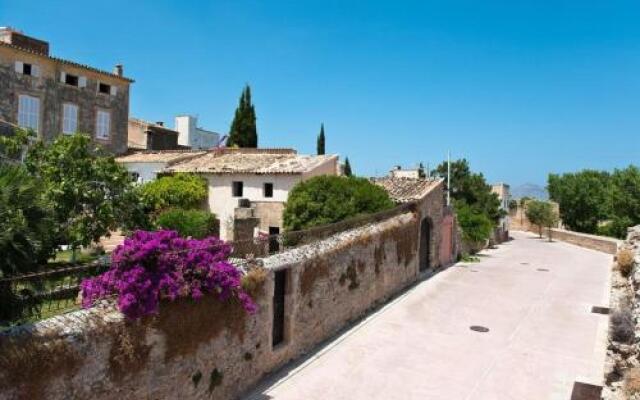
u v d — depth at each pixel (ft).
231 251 41.11
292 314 48.73
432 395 42.83
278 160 104.73
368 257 67.62
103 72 121.39
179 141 176.65
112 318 29.35
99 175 59.72
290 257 48.93
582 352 54.19
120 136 127.03
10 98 104.58
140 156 121.39
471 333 60.34
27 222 26.35
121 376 29.58
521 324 64.85
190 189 98.68
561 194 232.53
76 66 115.96
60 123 113.39
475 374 47.52
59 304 29.99
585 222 225.97
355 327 60.90
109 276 30.99
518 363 50.60
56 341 25.93
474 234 132.05
